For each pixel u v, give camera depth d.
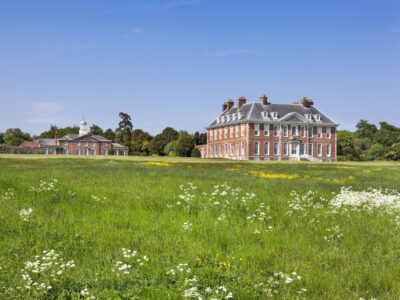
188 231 12.39
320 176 37.34
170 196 17.41
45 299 7.82
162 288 8.11
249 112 104.62
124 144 172.12
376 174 41.34
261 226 13.16
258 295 7.98
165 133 158.00
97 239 11.42
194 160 64.75
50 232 12.01
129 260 9.79
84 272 9.05
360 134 198.00
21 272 8.79
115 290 8.00
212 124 120.25
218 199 16.75
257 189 20.55
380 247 11.52
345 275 9.26
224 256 10.38
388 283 8.87
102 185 20.05
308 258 10.46
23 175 23.67
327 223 14.09
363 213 15.89
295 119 106.12
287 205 16.50
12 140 174.12
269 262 10.14
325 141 109.19
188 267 9.45
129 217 13.88
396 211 16.08
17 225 12.70
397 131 189.25
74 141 151.62
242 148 105.12
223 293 7.92
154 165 46.38
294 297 7.93
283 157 105.00
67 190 18.36
